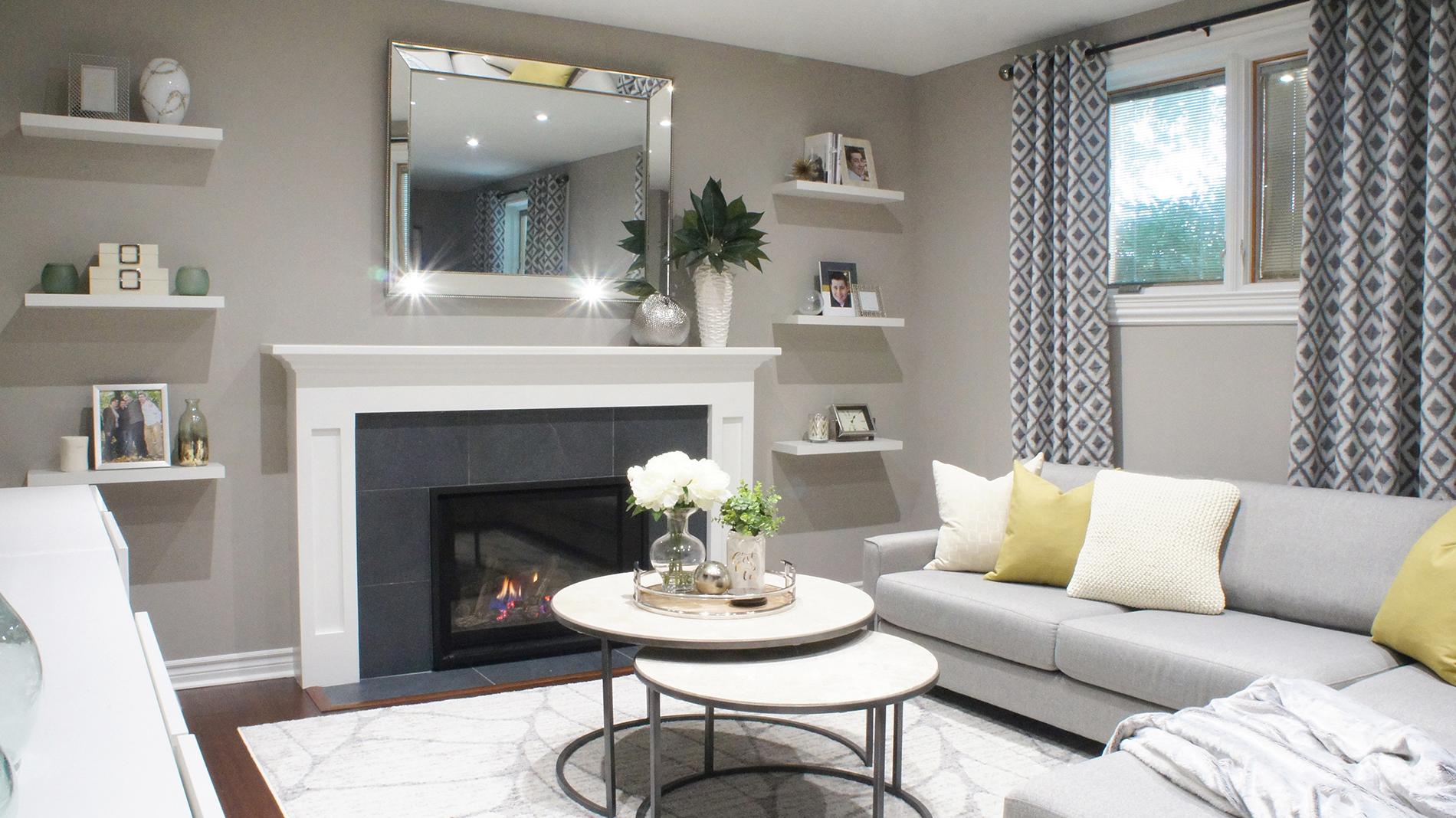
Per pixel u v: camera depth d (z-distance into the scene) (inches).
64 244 134.0
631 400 164.6
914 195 200.7
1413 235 127.5
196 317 141.6
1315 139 133.3
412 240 153.6
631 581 121.6
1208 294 152.2
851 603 111.8
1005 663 126.2
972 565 143.8
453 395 150.6
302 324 148.4
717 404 172.2
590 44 167.0
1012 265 173.3
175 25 138.8
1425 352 123.0
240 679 146.5
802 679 92.5
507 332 162.7
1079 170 162.1
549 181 163.3
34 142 132.0
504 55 159.9
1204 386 152.6
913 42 176.6
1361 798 66.9
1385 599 107.6
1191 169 158.1
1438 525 106.4
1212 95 154.9
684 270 177.9
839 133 192.2
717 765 116.4
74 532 71.6
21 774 29.5
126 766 30.3
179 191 140.1
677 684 91.0
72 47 133.3
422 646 151.9
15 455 132.4
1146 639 110.2
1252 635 111.0
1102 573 126.5
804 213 189.2
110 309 136.7
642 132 170.6
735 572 110.7
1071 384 164.1
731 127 180.5
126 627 46.1
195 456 138.3
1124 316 163.0
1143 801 72.1
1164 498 127.6
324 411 142.4
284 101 145.9
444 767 115.9
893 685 90.9
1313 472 134.9
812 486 193.0
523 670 153.3
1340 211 133.0
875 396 199.2
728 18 164.2
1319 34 132.6
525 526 160.1
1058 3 155.6
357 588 146.7
